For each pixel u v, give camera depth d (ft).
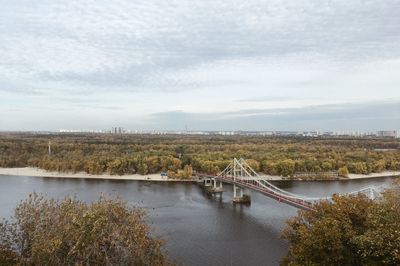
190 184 567.18
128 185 540.11
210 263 224.74
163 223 317.42
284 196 357.41
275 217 344.28
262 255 239.71
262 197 460.96
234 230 297.74
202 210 375.45
